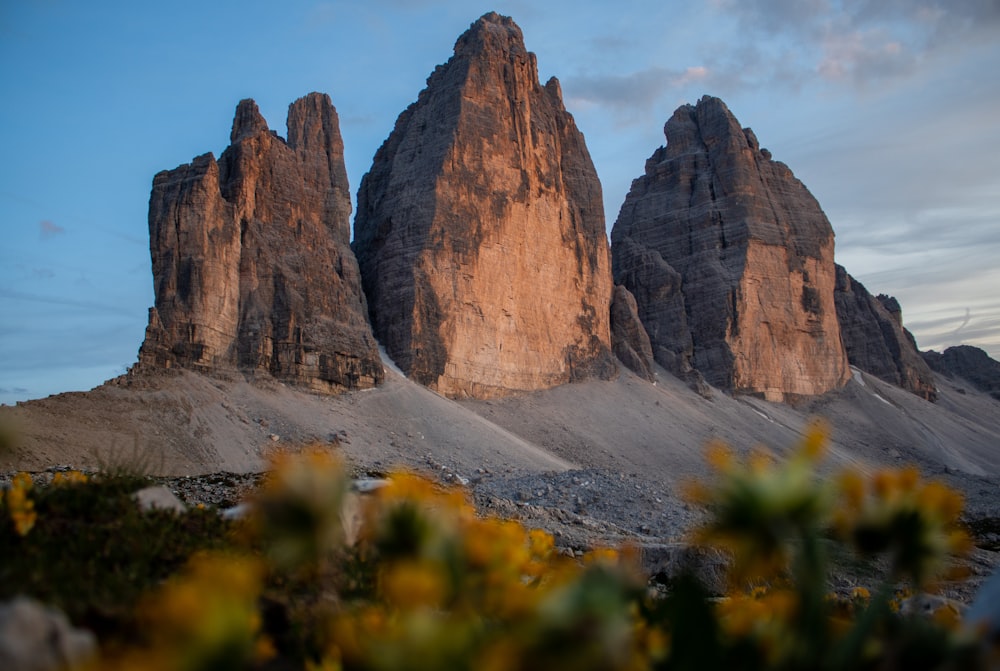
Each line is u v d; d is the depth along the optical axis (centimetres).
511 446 8125
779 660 320
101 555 631
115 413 5788
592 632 265
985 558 3023
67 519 705
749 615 394
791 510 292
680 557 2269
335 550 487
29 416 5053
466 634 275
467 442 7856
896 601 670
